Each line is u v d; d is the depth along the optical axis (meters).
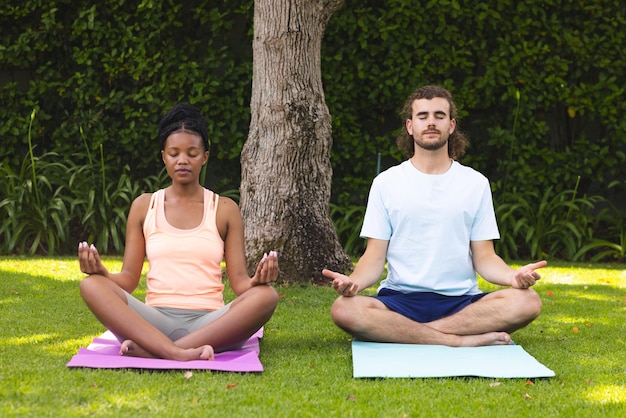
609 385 3.49
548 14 8.19
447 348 4.12
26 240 7.89
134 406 3.00
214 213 4.16
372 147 8.16
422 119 4.41
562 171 8.23
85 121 8.19
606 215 8.54
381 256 4.47
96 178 8.10
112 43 8.10
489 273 4.40
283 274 6.03
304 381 3.48
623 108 8.13
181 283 4.06
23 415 2.85
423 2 8.23
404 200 4.39
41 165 8.06
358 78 8.16
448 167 4.49
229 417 2.92
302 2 6.04
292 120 6.06
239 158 8.30
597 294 6.02
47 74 8.27
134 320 3.73
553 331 4.73
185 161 4.09
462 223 4.39
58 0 8.18
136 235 4.18
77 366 3.53
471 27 8.13
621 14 8.09
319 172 6.17
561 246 8.27
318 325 4.81
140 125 8.24
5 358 3.72
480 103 8.34
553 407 3.14
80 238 8.19
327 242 6.16
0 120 8.33
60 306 5.15
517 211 8.27
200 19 8.05
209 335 3.83
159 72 8.16
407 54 8.07
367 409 3.07
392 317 4.20
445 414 3.04
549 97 8.15
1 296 5.44
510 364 3.77
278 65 6.06
